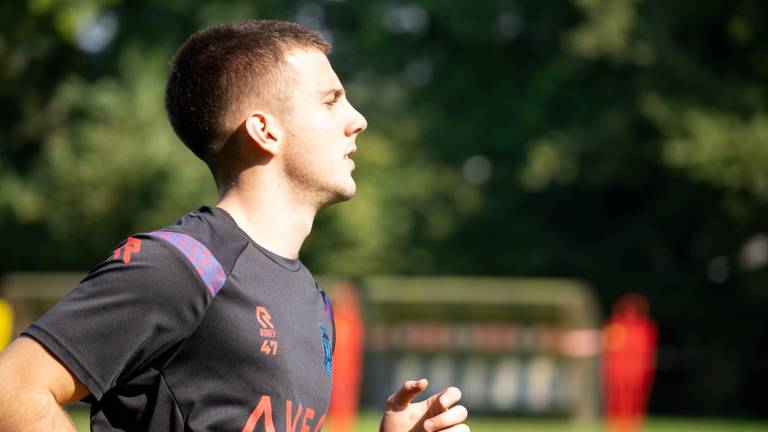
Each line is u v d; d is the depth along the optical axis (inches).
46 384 308.7
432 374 2292.1
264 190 353.4
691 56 3176.7
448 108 3799.2
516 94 3727.9
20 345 311.3
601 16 3240.7
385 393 2292.1
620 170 3294.8
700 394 3385.8
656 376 3454.7
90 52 3528.5
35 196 3353.8
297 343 340.2
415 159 3673.7
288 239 354.6
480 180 3818.9
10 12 1606.8
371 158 3489.2
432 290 2263.8
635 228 3513.8
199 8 3567.9
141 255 319.9
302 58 359.6
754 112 3058.6
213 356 323.6
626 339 1819.6
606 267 3565.5
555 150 3312.0
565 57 3469.5
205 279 323.3
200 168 3324.3
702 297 3454.7
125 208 3346.5
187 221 341.1
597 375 2239.2
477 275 3659.0
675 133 3058.6
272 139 353.1
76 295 317.1
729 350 3361.2
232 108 353.7
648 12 3250.5
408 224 3612.2
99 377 311.6
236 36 360.8
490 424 2153.1
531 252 3622.0
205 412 323.0
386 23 3777.1
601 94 3452.3
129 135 3326.8
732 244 3235.7
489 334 2260.1
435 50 3909.9
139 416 325.7
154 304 316.5
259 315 331.3
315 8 3863.2
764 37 3083.2
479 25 3703.3
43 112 3435.0
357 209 3400.6
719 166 2997.0
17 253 3484.3
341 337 1720.0
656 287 3494.1
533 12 3762.3
